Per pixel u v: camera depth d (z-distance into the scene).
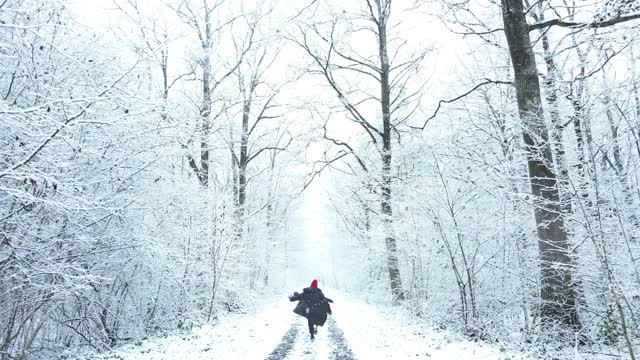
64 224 7.70
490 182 10.11
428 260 13.09
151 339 10.02
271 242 24.86
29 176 5.68
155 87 12.10
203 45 15.98
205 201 13.59
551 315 8.24
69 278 7.37
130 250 9.57
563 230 8.45
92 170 8.30
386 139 17.09
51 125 6.60
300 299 10.35
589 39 8.06
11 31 6.77
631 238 7.32
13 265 6.77
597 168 6.85
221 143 15.02
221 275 14.41
